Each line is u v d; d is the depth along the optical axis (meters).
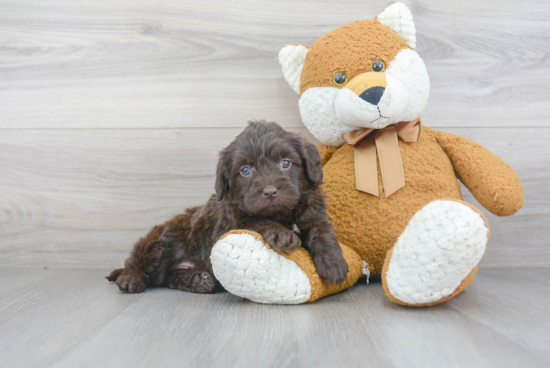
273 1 2.81
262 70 2.85
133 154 2.88
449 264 1.56
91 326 1.61
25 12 2.89
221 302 1.96
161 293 2.20
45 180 2.91
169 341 1.42
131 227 2.89
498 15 2.75
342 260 1.87
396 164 2.15
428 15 2.75
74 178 2.90
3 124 2.91
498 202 2.08
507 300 1.87
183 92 2.87
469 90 2.77
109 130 2.89
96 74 2.88
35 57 2.90
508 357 1.22
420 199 2.13
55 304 1.96
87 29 2.88
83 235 2.90
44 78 2.90
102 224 2.90
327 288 1.90
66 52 2.89
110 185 2.89
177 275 2.31
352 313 1.69
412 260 1.62
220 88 2.86
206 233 2.28
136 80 2.88
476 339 1.37
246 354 1.29
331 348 1.32
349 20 2.81
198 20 2.85
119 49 2.88
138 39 2.87
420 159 2.20
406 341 1.36
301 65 2.41
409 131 2.21
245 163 1.94
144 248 2.35
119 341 1.43
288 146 1.96
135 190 2.89
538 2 2.75
